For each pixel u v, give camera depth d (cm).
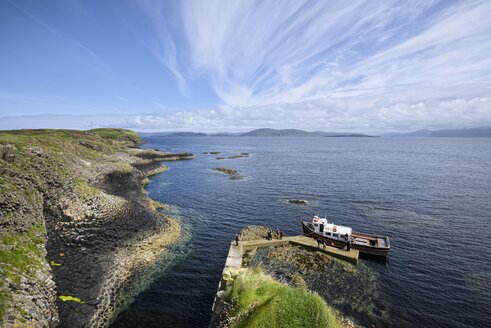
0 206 2456
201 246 3431
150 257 2998
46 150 5091
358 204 5319
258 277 1902
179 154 13738
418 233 3900
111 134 19650
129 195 5172
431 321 2200
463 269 2950
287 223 4356
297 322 1340
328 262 3038
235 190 6550
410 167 10362
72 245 2822
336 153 17488
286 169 9988
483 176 8269
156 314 2184
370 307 2344
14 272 1905
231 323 1555
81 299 2156
